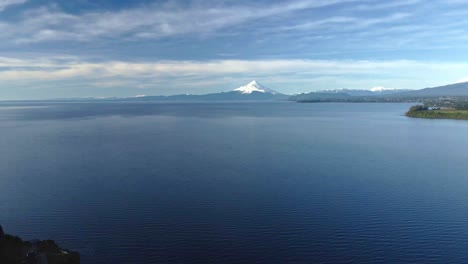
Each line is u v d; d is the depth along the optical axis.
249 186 66.06
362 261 41.22
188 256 41.84
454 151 104.19
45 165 82.62
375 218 51.81
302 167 81.75
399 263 40.91
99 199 58.62
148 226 48.81
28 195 60.56
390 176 73.88
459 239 45.88
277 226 49.12
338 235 46.78
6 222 49.97
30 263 36.84
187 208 55.03
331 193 62.34
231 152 100.81
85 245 44.03
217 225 49.22
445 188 65.50
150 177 71.81
